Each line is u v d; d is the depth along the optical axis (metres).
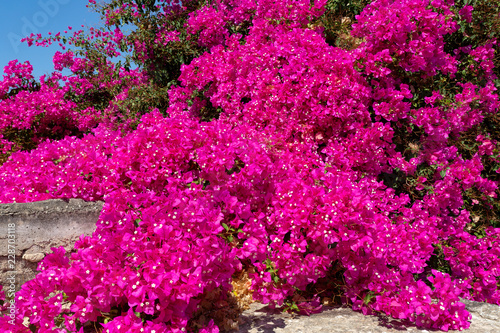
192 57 7.67
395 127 4.59
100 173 3.74
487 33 5.12
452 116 4.48
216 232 2.80
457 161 4.52
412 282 3.36
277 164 3.75
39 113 7.92
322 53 4.63
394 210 4.33
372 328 2.89
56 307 2.77
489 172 5.04
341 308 3.37
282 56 5.12
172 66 7.89
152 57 7.74
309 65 4.58
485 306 3.45
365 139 4.15
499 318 3.18
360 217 3.10
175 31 7.55
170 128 3.58
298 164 4.05
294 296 3.32
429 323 2.94
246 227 3.29
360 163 4.25
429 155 4.48
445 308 2.88
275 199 3.49
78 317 2.65
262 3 5.86
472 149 4.85
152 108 7.62
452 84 5.12
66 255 3.56
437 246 4.38
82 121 8.30
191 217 2.82
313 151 4.47
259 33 5.67
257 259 3.35
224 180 3.31
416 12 4.29
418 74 4.62
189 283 2.54
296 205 3.22
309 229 3.17
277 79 4.92
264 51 5.25
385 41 4.44
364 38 4.77
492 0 4.98
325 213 3.12
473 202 4.72
